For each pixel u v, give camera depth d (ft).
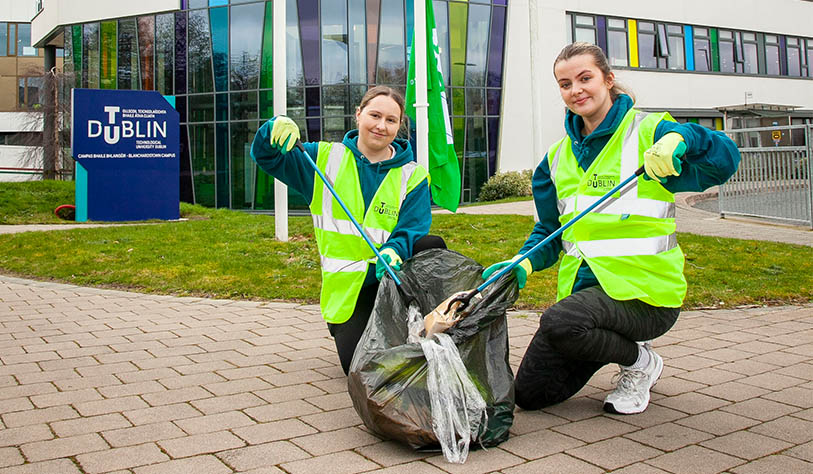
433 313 9.77
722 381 12.40
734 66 88.12
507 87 72.95
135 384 12.35
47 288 22.80
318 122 68.39
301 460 8.91
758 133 39.17
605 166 10.33
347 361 11.87
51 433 9.86
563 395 10.96
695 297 19.63
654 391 11.90
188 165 72.02
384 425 9.11
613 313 9.89
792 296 20.02
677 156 8.88
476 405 9.23
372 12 68.18
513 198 62.69
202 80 70.85
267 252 27.73
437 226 33.22
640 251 10.08
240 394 11.81
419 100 30.73
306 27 67.82
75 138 43.16
